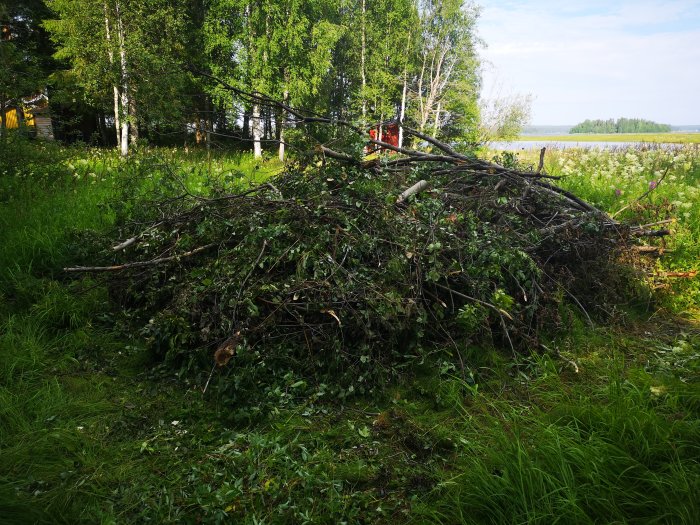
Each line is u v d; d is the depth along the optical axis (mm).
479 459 2363
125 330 3867
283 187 4520
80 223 5648
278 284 3369
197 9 19312
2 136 7957
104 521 2070
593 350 3789
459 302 3744
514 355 3545
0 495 2121
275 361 3195
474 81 25031
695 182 9617
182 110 7430
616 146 15562
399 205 4168
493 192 4863
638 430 2441
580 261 4523
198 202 4727
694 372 3289
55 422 2783
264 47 18000
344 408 3033
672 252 5273
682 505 2010
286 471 2379
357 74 23797
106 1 15195
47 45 20359
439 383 3195
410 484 2387
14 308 4020
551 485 2129
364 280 3426
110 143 22156
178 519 2123
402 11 23547
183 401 3049
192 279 3654
